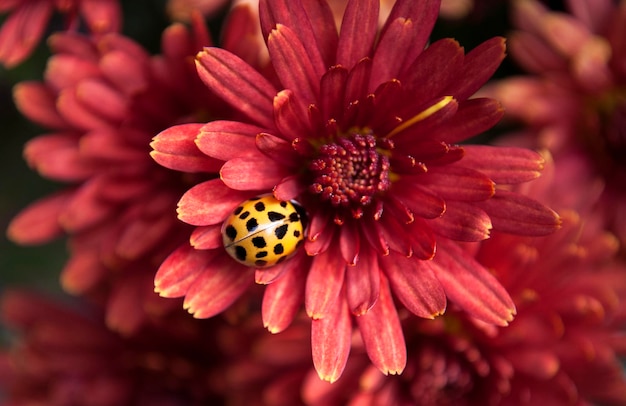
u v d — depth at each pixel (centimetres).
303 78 11
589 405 13
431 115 11
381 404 12
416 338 13
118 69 13
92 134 13
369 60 11
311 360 13
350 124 11
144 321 13
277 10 11
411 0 11
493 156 11
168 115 13
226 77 11
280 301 11
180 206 11
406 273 11
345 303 11
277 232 11
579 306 12
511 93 13
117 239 13
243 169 11
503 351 12
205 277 11
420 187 11
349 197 11
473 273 11
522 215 11
